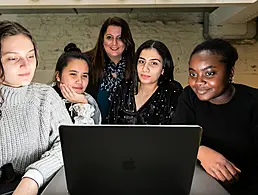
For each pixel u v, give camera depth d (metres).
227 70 1.31
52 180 1.12
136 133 0.90
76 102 2.26
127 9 4.54
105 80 2.64
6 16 4.77
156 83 2.28
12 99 1.25
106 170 0.94
